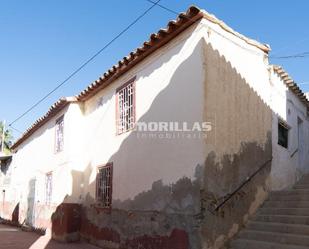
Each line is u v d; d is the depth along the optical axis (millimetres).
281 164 10477
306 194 8703
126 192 9922
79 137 13352
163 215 8203
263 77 9836
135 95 10055
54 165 14508
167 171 8297
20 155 21266
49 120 15930
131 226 9438
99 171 11859
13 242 12367
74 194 12844
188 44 8180
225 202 7680
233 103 8383
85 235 12219
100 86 12070
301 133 13000
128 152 10086
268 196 9289
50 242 12414
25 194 18984
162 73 8977
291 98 11945
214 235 7312
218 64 8070
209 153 7473
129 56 9758
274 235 7336
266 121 9742
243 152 8516
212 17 7957
